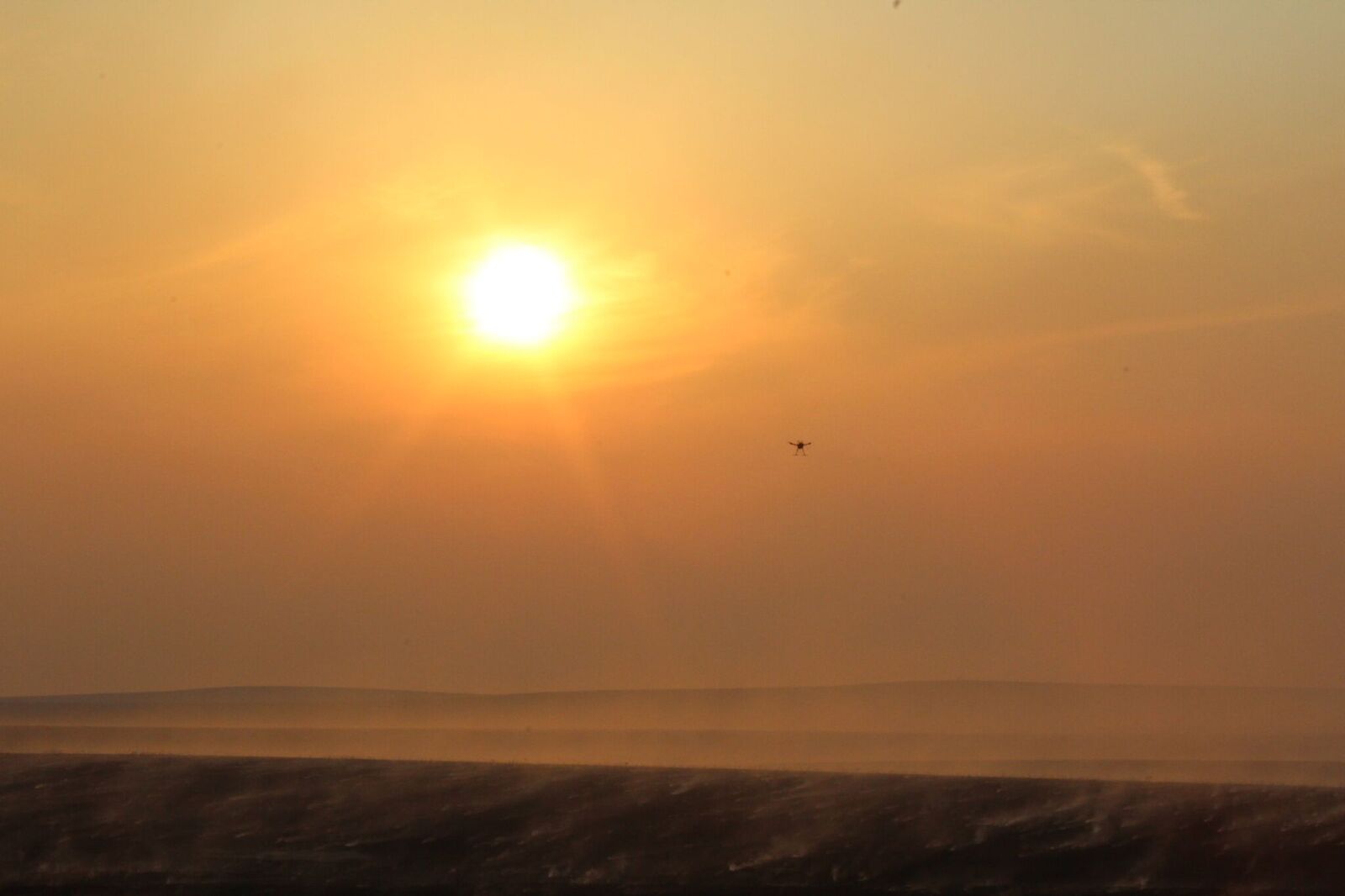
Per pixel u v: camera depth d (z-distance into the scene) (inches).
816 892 754.2
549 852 807.1
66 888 764.0
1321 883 736.3
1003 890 749.3
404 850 812.0
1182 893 736.3
